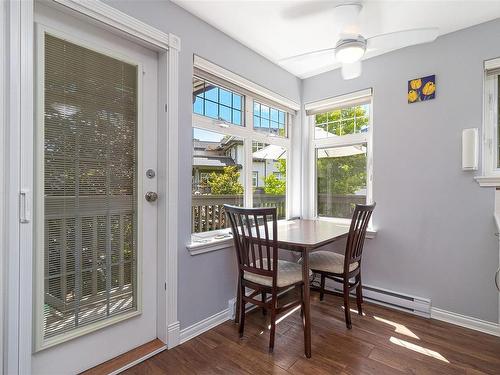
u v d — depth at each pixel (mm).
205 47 1977
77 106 1420
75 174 1420
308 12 1867
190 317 1891
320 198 3031
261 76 2492
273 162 2869
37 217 1278
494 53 1932
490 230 1940
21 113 1185
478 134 1972
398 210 2352
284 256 2797
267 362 1614
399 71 2348
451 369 1546
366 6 1789
